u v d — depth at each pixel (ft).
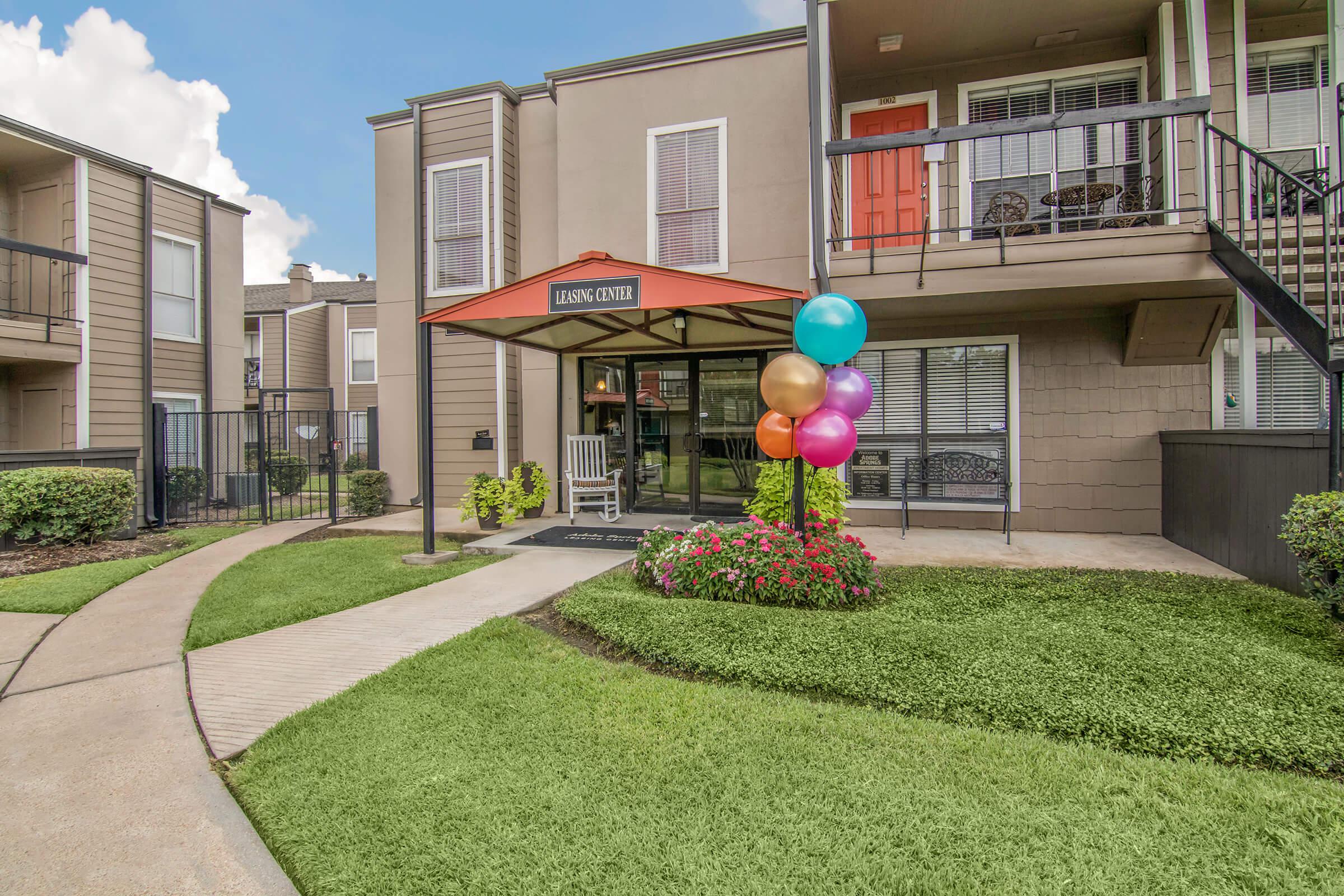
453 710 9.22
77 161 28.53
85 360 28.60
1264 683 9.15
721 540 15.15
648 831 6.46
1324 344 13.39
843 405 15.10
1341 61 17.58
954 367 24.27
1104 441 22.72
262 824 6.88
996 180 23.86
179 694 10.23
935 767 7.50
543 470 28.53
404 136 31.07
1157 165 21.65
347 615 14.05
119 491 24.85
